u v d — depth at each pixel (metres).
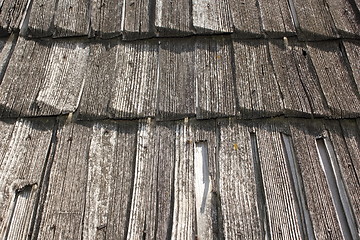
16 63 2.04
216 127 1.82
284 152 1.74
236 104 1.87
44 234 1.55
